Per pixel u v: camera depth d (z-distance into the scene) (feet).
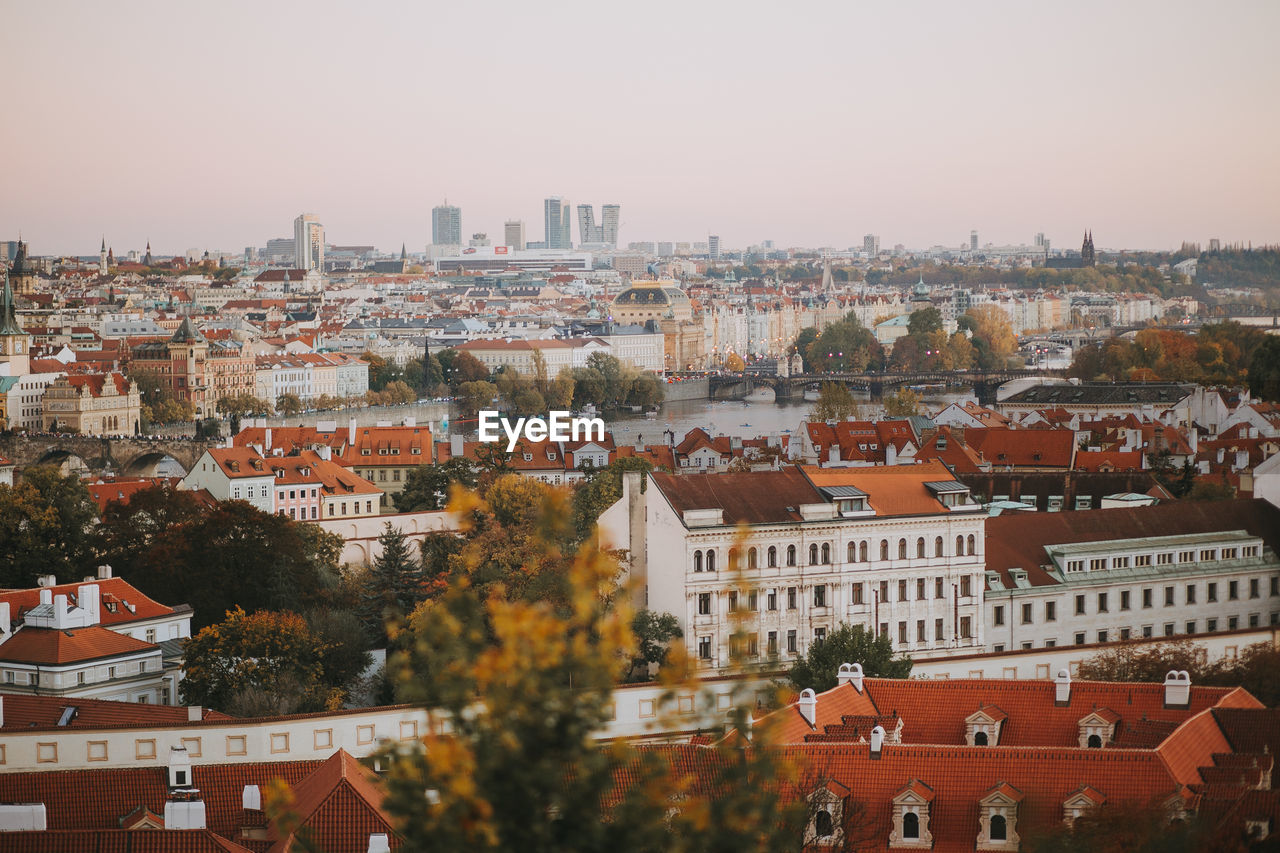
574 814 234.58
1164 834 431.02
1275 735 519.19
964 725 563.89
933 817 480.64
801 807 255.09
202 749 586.86
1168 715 546.67
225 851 437.99
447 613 242.58
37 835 440.45
